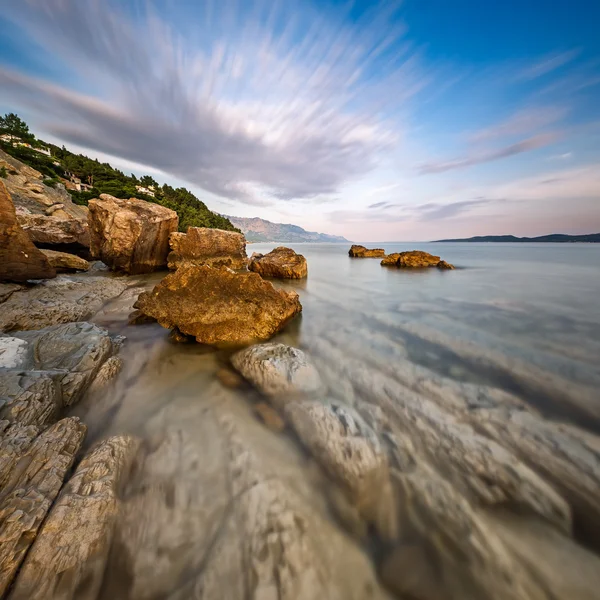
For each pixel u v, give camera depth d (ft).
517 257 124.77
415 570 8.50
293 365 18.25
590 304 39.47
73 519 8.71
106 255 59.82
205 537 9.20
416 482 11.10
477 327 30.14
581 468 11.39
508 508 10.09
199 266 26.32
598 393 17.07
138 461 12.03
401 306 40.29
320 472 11.63
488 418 14.75
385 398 16.80
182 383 18.43
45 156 189.06
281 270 67.46
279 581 8.03
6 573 7.45
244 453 12.60
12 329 24.29
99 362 18.45
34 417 12.34
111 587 7.96
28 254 36.78
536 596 7.80
